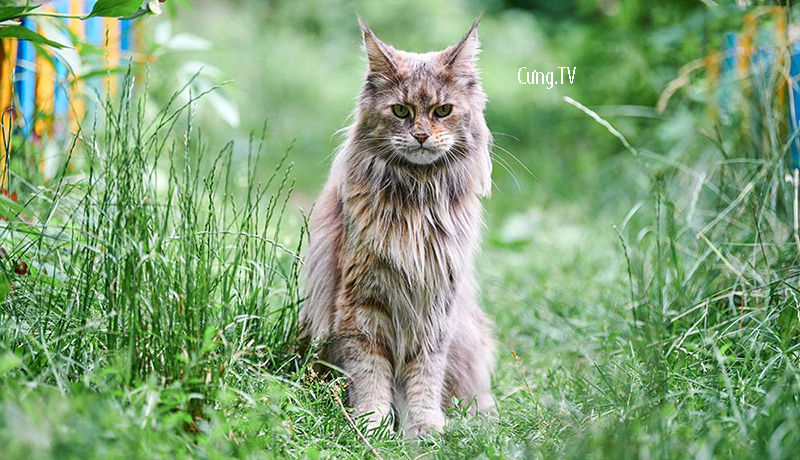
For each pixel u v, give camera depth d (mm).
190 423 3934
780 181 6016
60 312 4520
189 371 3959
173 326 4203
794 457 3615
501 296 7871
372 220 5270
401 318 5402
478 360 5922
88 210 4676
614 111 11523
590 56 12297
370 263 5277
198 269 4344
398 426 5645
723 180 6625
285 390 4570
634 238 7926
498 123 14281
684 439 3893
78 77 6094
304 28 17422
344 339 5348
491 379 6090
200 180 8320
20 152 6328
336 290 5473
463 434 4719
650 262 6914
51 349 4301
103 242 4289
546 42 16062
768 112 6363
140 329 4152
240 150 10094
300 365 5547
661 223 7191
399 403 5570
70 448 3254
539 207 11172
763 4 7277
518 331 7062
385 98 5309
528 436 4629
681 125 8547
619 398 4660
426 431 5324
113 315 4238
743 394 4562
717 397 4520
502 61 15562
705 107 8328
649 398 4402
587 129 12680
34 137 6727
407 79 5312
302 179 12438
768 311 5309
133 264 4195
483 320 6172
